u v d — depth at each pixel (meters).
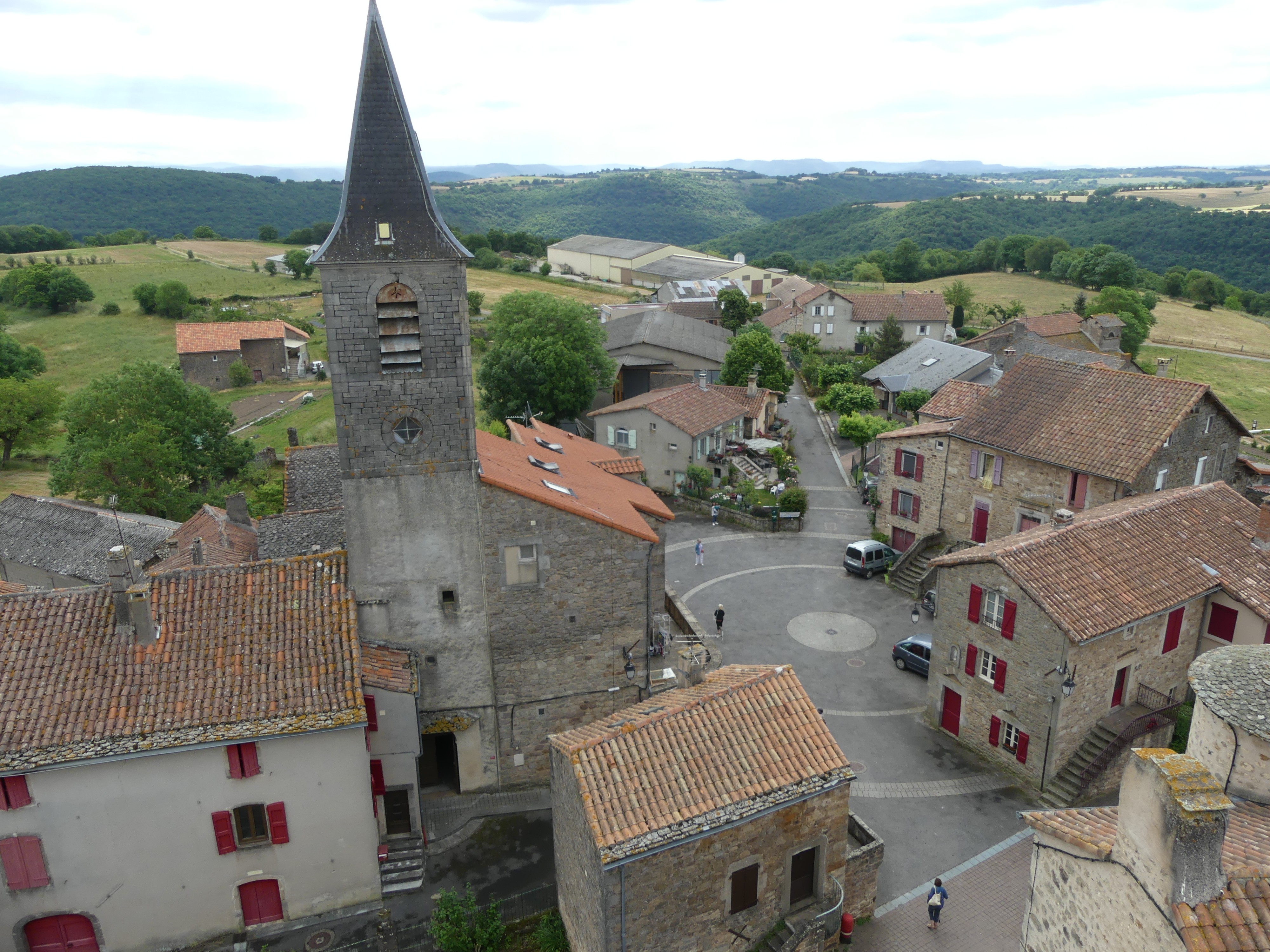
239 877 23.31
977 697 31.34
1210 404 39.69
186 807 22.30
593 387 72.00
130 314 129.75
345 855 23.95
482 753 28.83
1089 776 28.36
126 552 23.31
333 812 23.47
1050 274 159.62
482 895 24.73
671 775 19.89
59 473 63.53
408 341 24.73
